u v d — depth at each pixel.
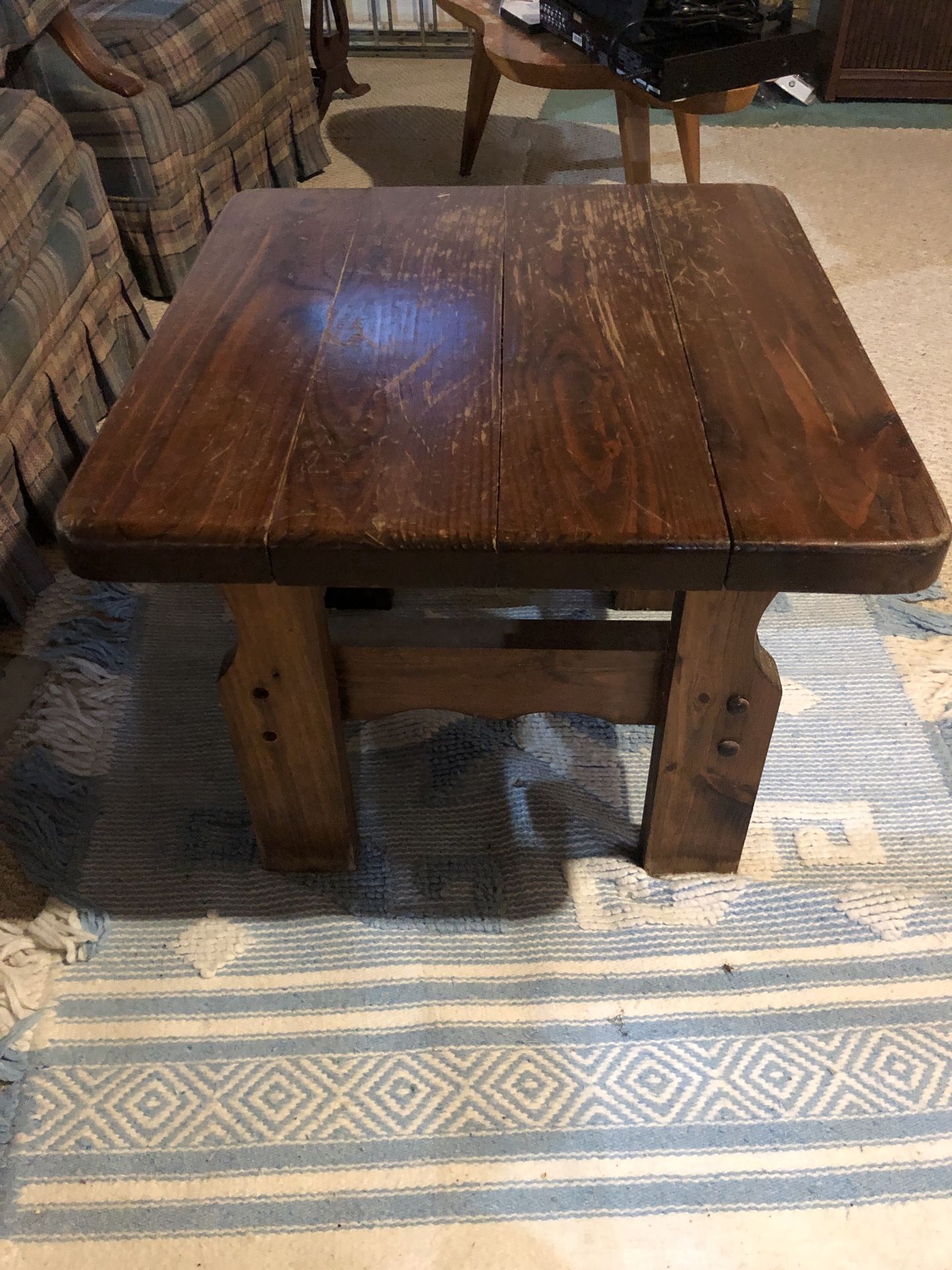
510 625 0.86
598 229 0.97
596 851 1.00
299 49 2.27
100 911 0.95
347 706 0.88
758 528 0.62
